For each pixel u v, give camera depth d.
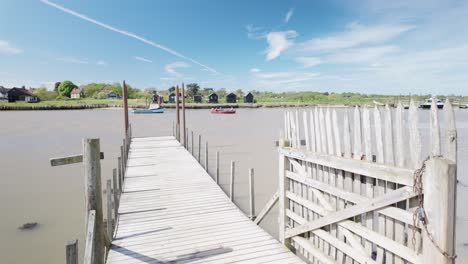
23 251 6.07
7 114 60.19
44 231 6.99
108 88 119.19
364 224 3.31
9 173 12.51
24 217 7.77
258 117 53.66
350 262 3.51
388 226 2.91
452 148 2.23
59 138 24.23
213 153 17.38
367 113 3.12
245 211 8.18
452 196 2.18
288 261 4.30
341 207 3.62
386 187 2.92
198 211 6.44
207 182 8.89
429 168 2.29
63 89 110.44
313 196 4.24
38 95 103.69
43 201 8.98
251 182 6.75
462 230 6.53
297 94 135.38
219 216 6.14
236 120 45.59
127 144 13.88
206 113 63.88
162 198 7.35
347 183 3.48
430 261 2.29
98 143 3.64
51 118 49.31
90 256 3.09
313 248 4.21
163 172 10.18
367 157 3.13
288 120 4.93
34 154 17.11
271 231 6.96
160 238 5.07
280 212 5.07
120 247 4.73
